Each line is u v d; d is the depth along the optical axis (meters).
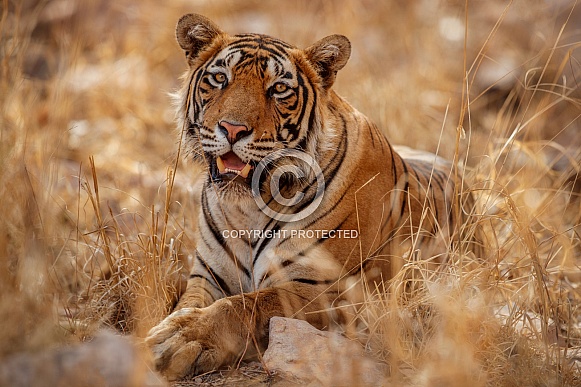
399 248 8.59
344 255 8.09
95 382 5.58
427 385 6.62
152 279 7.89
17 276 6.68
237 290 8.41
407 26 17.50
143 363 6.07
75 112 14.48
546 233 10.59
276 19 17.33
